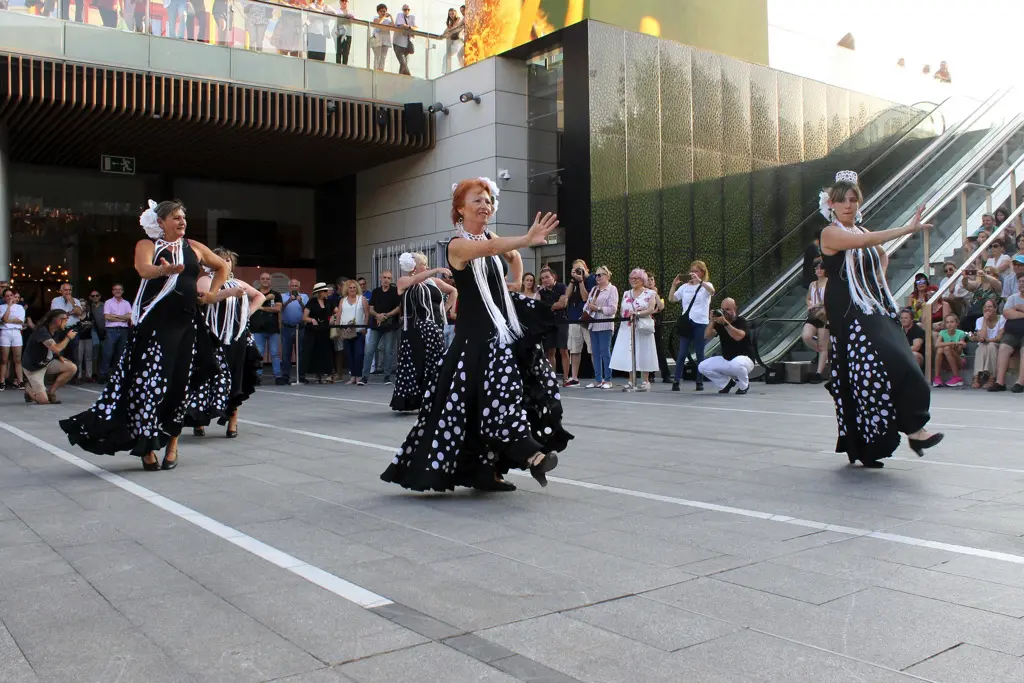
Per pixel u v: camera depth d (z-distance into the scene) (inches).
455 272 170.1
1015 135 642.2
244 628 99.5
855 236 193.8
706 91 667.4
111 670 87.5
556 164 647.8
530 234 157.3
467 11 674.2
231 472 207.5
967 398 391.5
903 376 190.9
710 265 664.4
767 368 506.9
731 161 681.0
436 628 99.0
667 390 465.4
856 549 131.6
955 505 161.9
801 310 558.9
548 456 162.2
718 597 109.4
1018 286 436.5
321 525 150.3
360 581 117.3
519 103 656.4
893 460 216.7
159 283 203.6
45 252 721.0
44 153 690.8
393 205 741.9
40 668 88.1
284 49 628.4
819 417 319.9
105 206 745.6
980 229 557.0
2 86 535.2
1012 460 213.9
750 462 216.1
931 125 800.9
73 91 553.0
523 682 84.1
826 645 92.8
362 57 661.9
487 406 165.5
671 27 649.0
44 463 223.5
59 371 428.8
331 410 371.6
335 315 571.2
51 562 127.6
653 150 634.8
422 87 688.4
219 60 603.2
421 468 170.1
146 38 578.2
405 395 340.8
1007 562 123.4
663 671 86.4
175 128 619.8
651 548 133.4
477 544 136.6
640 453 232.8
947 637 94.7
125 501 172.2
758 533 142.3
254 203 813.2
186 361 206.7
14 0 540.7
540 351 172.4
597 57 606.2
